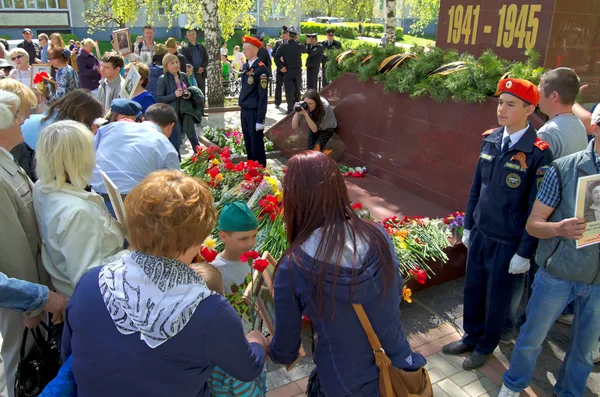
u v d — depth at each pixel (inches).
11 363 91.4
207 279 69.9
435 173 205.9
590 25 186.2
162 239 53.2
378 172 239.6
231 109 462.9
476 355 122.3
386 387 62.7
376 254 61.2
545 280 99.7
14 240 83.7
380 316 62.1
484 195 113.8
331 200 61.2
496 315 117.1
